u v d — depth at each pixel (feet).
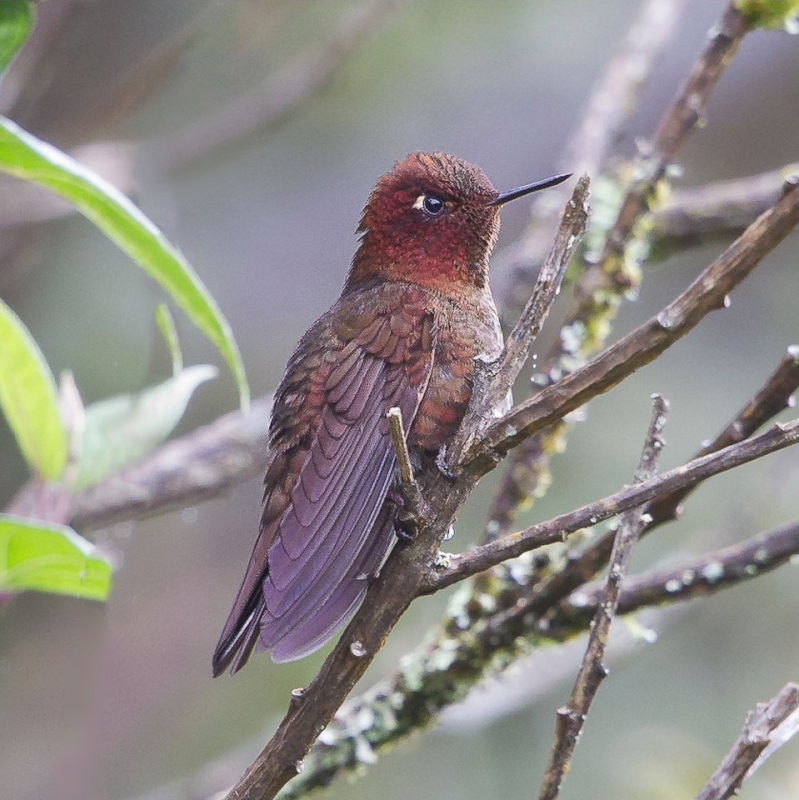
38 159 14.87
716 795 13.93
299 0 39.01
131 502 27.73
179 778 37.01
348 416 20.40
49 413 18.22
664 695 34.55
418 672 21.50
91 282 37.09
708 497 35.01
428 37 42.45
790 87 46.03
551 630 20.97
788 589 35.45
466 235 23.07
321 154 44.09
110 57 37.55
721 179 46.34
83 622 38.40
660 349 14.60
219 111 36.42
